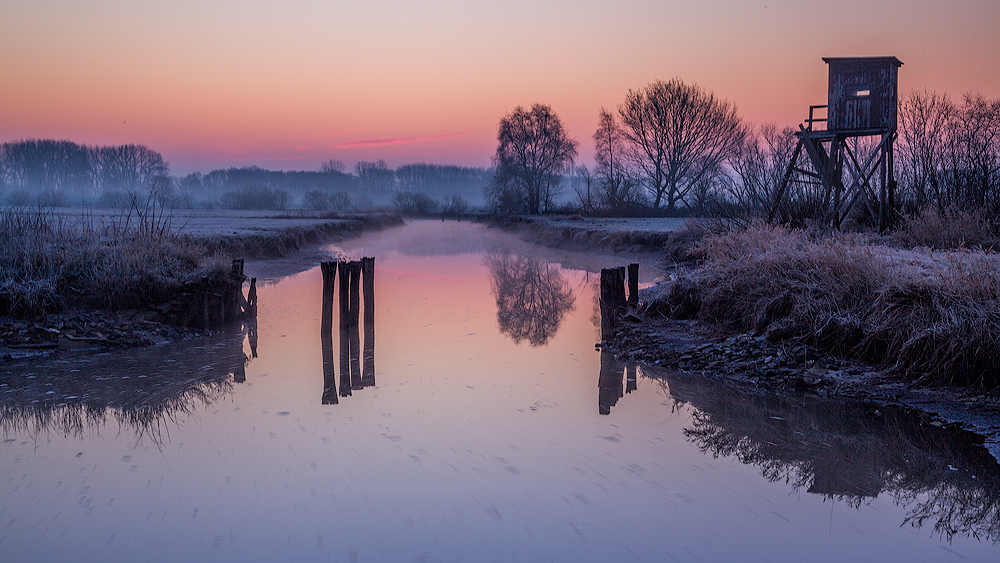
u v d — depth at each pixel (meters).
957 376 7.44
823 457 6.13
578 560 4.33
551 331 12.63
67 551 4.41
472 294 17.98
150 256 12.92
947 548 4.49
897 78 16.92
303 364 9.92
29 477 5.65
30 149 144.88
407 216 110.06
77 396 8.16
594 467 5.90
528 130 70.25
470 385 8.73
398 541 4.56
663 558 4.36
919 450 6.21
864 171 16.80
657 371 9.35
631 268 12.36
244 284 19.19
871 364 8.42
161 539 4.59
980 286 7.90
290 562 4.30
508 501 5.20
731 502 5.19
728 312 10.88
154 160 167.62
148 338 11.20
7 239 12.65
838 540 4.61
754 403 7.78
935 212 14.55
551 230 40.09
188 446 6.42
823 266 9.98
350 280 12.61
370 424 7.11
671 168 57.69
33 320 10.99
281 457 6.13
